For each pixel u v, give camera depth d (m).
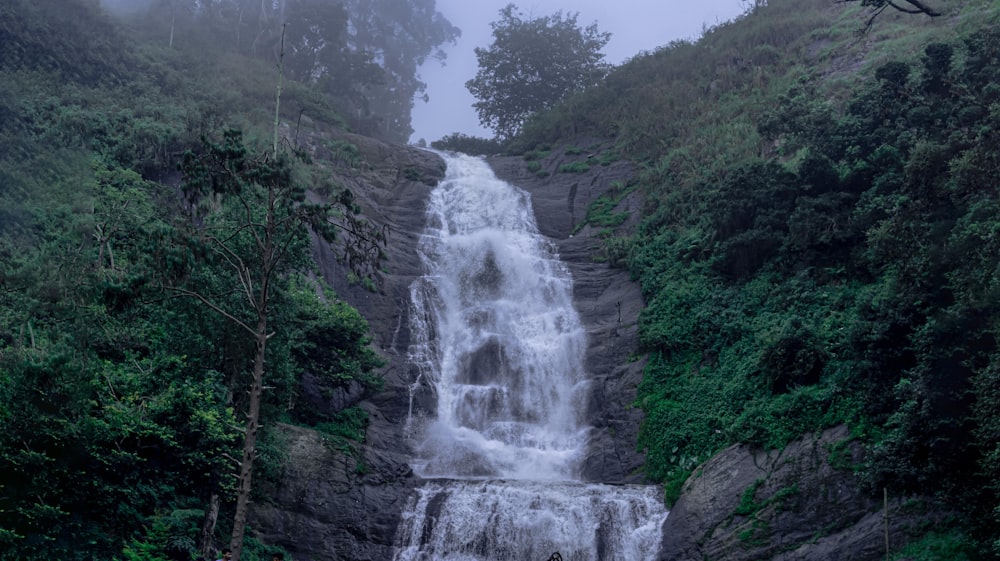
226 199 27.25
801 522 28.14
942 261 27.72
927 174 29.34
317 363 35.22
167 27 71.19
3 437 23.44
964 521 24.98
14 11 53.22
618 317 43.19
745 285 38.56
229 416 27.34
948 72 35.84
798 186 38.72
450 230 53.06
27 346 25.92
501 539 32.16
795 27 62.00
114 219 36.25
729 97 57.62
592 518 32.12
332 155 55.78
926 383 25.83
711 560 28.95
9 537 22.83
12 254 32.56
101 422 25.27
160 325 28.47
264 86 63.75
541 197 55.56
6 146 41.97
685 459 33.62
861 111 39.59
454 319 45.38
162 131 47.38
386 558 32.06
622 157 57.97
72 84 52.56
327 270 44.03
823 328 33.09
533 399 40.62
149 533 25.09
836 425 29.41
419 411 39.31
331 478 33.19
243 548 29.11
